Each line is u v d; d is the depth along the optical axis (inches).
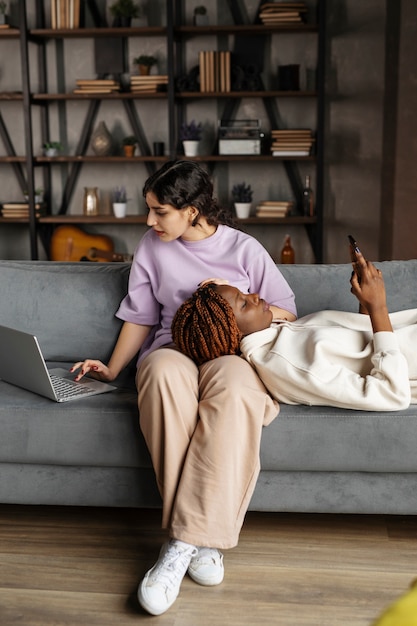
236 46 214.1
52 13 208.2
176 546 72.4
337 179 209.5
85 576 76.0
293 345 81.5
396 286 97.5
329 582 74.6
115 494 82.5
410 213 159.3
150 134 220.8
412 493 80.4
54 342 99.9
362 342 83.3
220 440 73.8
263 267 92.7
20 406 81.4
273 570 77.0
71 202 226.8
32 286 101.3
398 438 77.8
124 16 208.1
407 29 161.8
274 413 78.2
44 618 68.7
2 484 83.8
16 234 229.1
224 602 71.2
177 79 209.8
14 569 77.4
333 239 213.6
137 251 95.0
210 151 220.7
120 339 95.0
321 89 199.6
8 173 226.8
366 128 189.5
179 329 82.3
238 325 83.4
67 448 81.0
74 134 222.4
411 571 76.7
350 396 77.0
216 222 93.1
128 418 79.9
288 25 201.5
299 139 206.7
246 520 88.6
